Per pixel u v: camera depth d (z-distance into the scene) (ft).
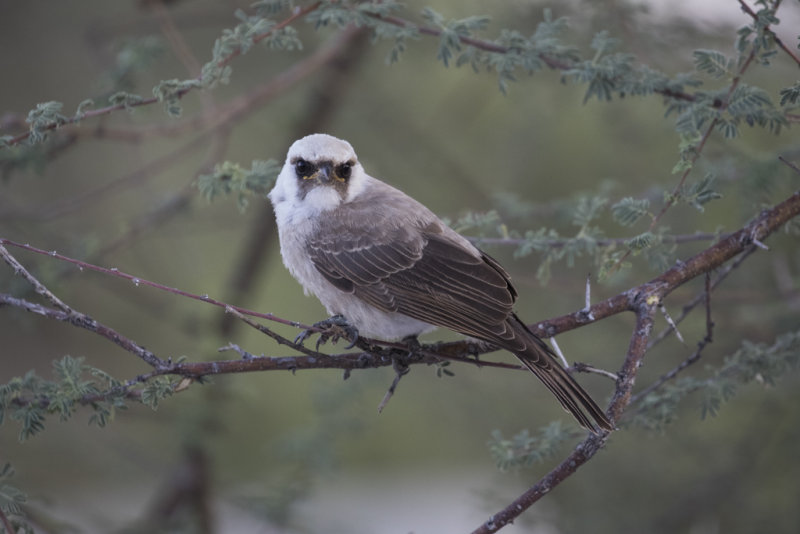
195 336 42.91
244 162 49.49
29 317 34.37
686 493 41.04
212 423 39.99
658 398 27.09
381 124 47.42
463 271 27.71
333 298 29.76
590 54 35.88
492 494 41.96
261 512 39.83
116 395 22.75
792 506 39.29
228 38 26.89
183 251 53.01
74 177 51.13
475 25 28.27
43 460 43.19
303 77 40.50
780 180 31.73
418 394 50.72
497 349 26.40
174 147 51.52
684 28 36.35
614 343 43.04
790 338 27.84
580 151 47.24
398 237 28.89
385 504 59.11
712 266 24.35
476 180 50.26
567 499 42.11
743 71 25.53
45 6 48.21
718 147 36.09
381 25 28.02
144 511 49.16
